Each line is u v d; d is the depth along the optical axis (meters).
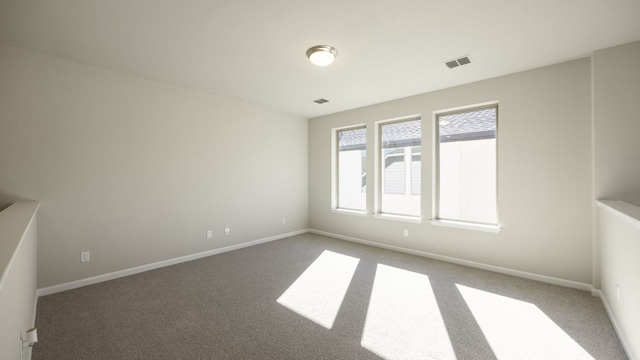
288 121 5.49
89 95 3.12
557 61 3.02
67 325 2.27
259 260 4.00
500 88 3.45
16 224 1.63
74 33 2.43
